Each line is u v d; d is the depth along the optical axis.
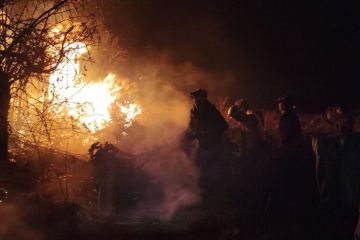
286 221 8.39
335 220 7.91
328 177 7.96
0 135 9.53
